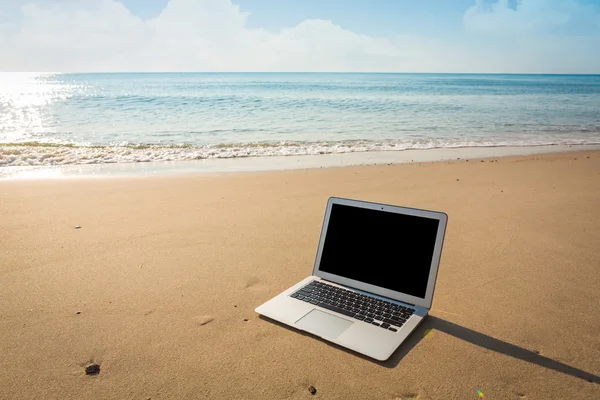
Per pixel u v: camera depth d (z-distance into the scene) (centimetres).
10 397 182
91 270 314
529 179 673
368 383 191
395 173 724
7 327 237
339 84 5844
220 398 182
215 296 275
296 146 1111
